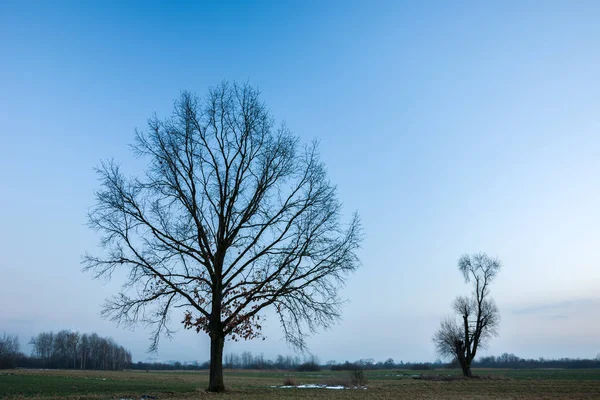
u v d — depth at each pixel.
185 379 64.75
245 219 28.44
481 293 67.12
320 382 50.78
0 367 125.50
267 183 29.14
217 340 28.58
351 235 28.59
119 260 26.62
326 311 27.67
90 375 76.38
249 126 29.66
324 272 27.88
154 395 27.64
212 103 29.81
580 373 91.62
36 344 157.38
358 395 31.66
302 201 28.92
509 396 33.16
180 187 28.09
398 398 29.88
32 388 37.91
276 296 27.14
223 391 28.58
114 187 26.97
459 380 58.47
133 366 191.38
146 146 28.27
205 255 27.94
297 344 27.38
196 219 27.78
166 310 26.83
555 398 31.69
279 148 29.80
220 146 29.47
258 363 174.62
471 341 66.62
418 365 167.88
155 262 27.06
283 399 25.53
